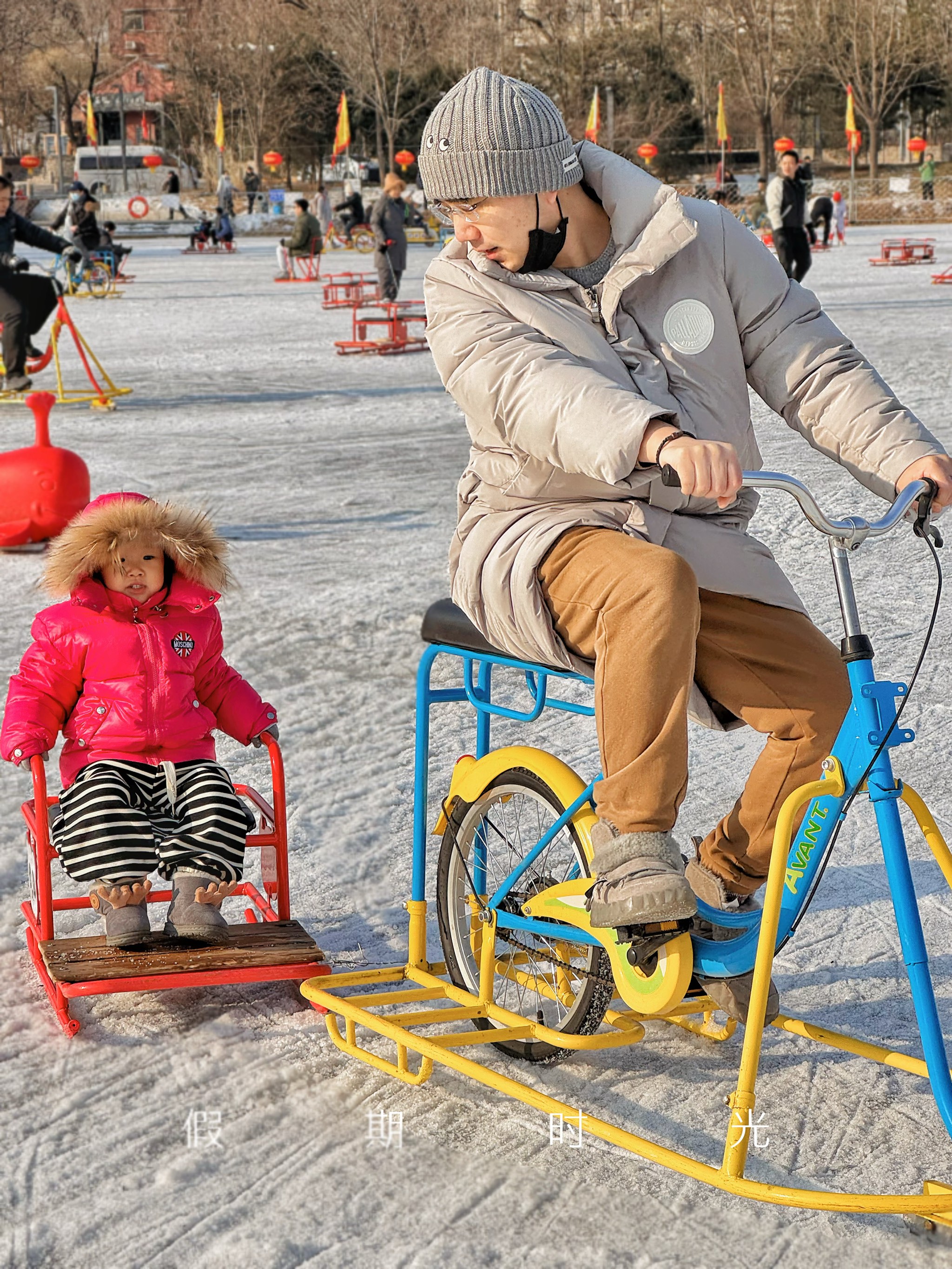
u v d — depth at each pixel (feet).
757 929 8.53
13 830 14.06
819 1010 10.64
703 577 8.86
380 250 64.54
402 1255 7.82
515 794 10.53
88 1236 8.04
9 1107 9.41
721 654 9.02
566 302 8.93
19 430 39.86
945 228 156.87
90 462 34.63
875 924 11.99
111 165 225.15
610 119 204.85
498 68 209.97
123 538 11.00
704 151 224.74
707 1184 8.46
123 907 10.59
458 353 8.80
